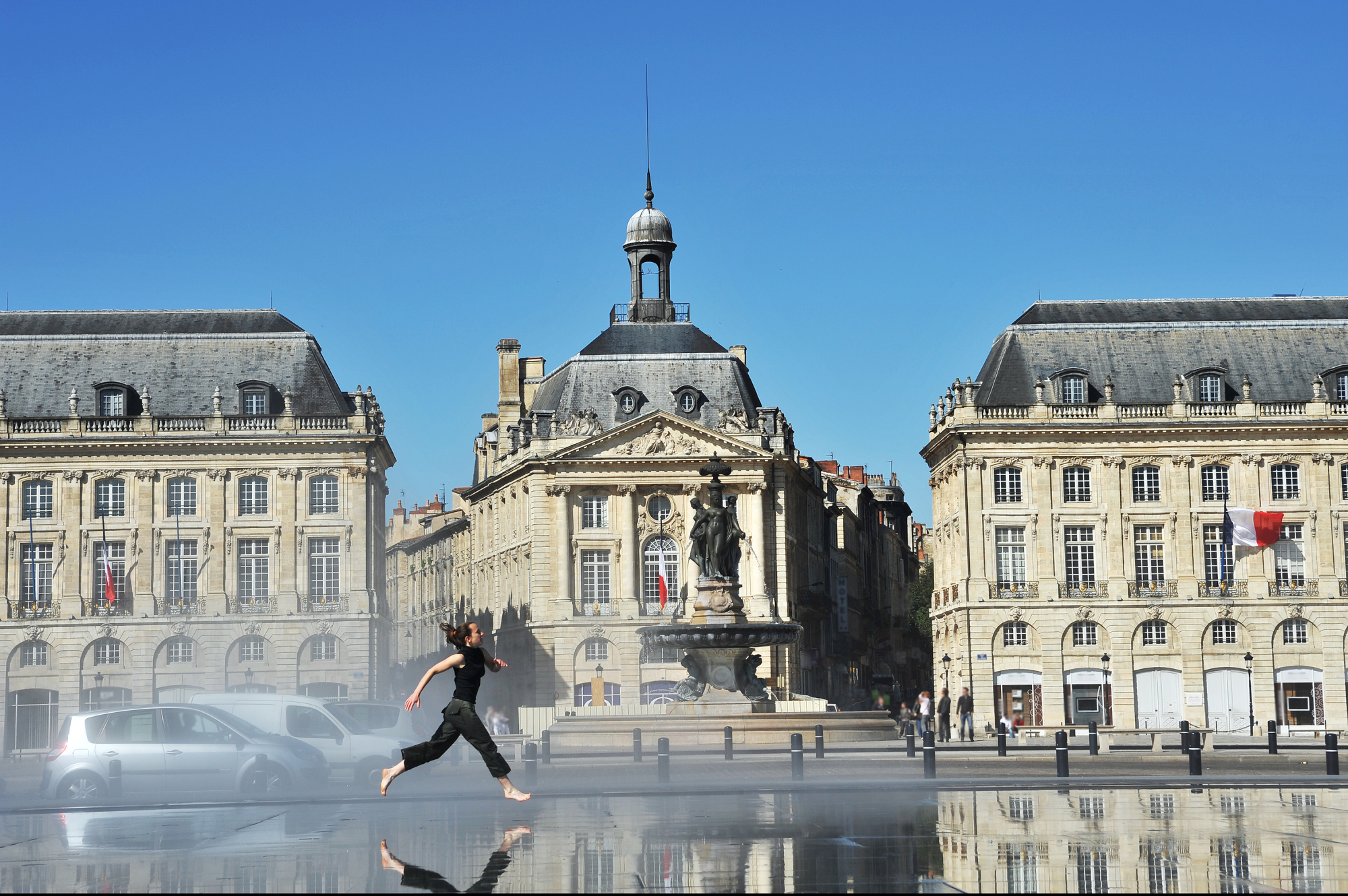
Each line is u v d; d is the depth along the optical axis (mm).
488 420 109688
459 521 113188
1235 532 83750
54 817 25688
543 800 27547
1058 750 32031
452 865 17609
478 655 21719
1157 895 15000
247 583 82875
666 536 90188
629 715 57969
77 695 81188
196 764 32438
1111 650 83938
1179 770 38656
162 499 82562
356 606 82500
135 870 17703
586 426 90250
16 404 83125
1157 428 84812
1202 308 89062
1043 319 88688
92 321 86125
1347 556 84750
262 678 81812
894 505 154875
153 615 81625
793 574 94000
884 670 137250
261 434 82625
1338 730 83125
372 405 85375
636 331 94375
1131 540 85062
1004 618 84125
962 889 15398
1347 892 15086
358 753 38875
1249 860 17375
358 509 83188
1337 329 87562
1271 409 85062
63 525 82062
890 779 32656
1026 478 85250
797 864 17391
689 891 15516
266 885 16266
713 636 52000
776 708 55875
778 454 89875
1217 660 83938
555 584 89188
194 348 85125
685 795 28156
